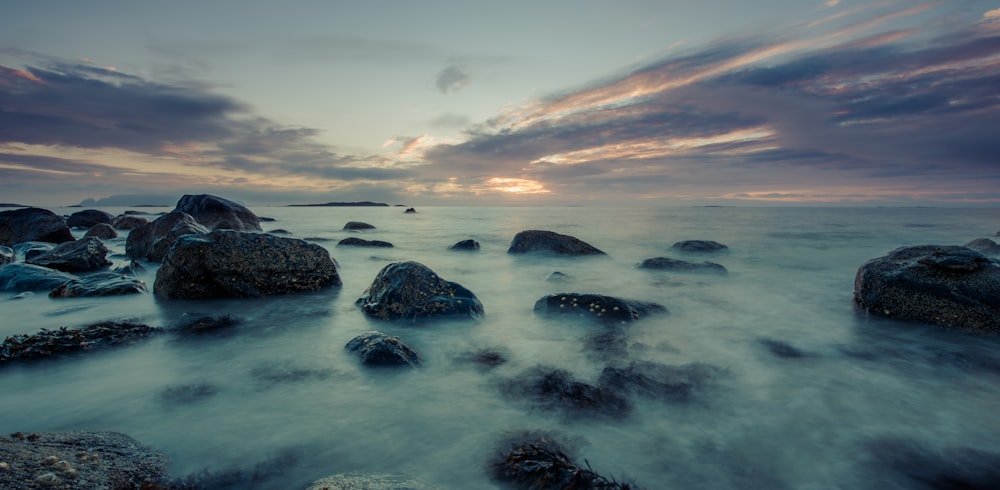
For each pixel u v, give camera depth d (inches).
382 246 732.0
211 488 124.4
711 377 203.9
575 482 124.3
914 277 297.6
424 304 295.0
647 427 158.9
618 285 435.2
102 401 176.2
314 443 147.9
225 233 358.6
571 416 166.9
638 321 294.0
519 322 297.0
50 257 457.1
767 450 145.6
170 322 285.6
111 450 135.7
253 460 137.9
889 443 150.7
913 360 229.3
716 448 146.4
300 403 176.6
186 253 343.3
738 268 547.5
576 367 216.2
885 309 305.4
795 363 224.2
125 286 361.1
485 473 132.2
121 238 848.3
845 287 430.9
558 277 456.4
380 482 121.2
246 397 181.3
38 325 278.1
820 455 143.3
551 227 1288.1
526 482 126.6
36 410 168.2
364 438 151.2
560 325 287.9
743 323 299.4
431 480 128.9
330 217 2009.1
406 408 172.9
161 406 173.0
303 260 379.9
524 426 159.3
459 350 241.8
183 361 220.8
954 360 229.5
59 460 121.3
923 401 182.5
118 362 217.8
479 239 920.9
